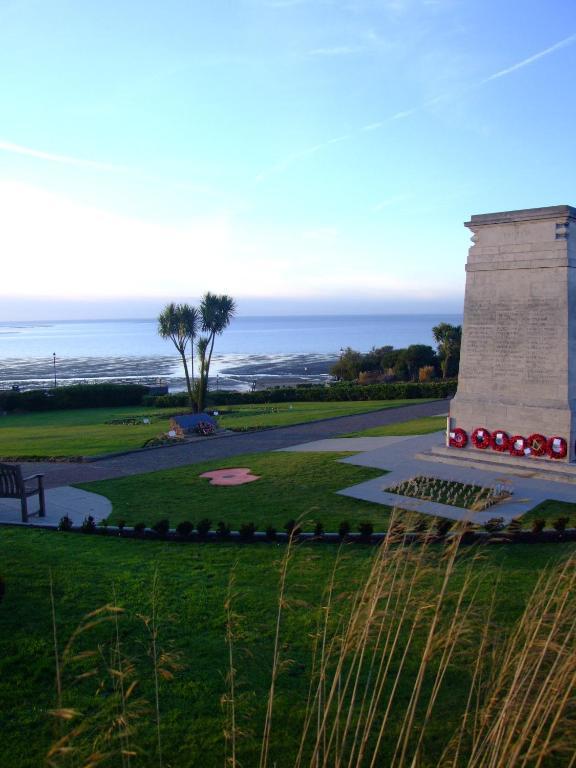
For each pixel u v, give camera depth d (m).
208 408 51.72
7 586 11.06
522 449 22.03
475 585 11.02
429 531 6.74
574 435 21.25
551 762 6.46
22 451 30.02
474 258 23.28
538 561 12.91
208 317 46.44
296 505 18.31
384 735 7.09
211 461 25.92
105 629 9.48
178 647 9.06
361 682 8.12
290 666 8.53
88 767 5.16
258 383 100.19
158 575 12.02
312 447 28.44
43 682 8.07
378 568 6.35
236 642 9.22
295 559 13.03
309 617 9.95
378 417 39.41
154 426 40.72
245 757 6.78
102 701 7.68
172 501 19.33
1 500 19.77
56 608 10.20
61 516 17.77
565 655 5.74
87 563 12.67
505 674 6.17
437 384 54.06
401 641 8.96
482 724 5.80
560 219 21.03
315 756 5.72
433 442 27.25
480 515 16.83
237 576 11.98
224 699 6.80
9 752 6.75
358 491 19.69
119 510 18.38
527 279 21.98
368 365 89.38
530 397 22.14
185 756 6.79
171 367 136.88
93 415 51.31
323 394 57.09
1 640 9.06
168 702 7.74
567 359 21.23
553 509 17.45
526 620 6.44
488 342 23.09
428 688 7.95
